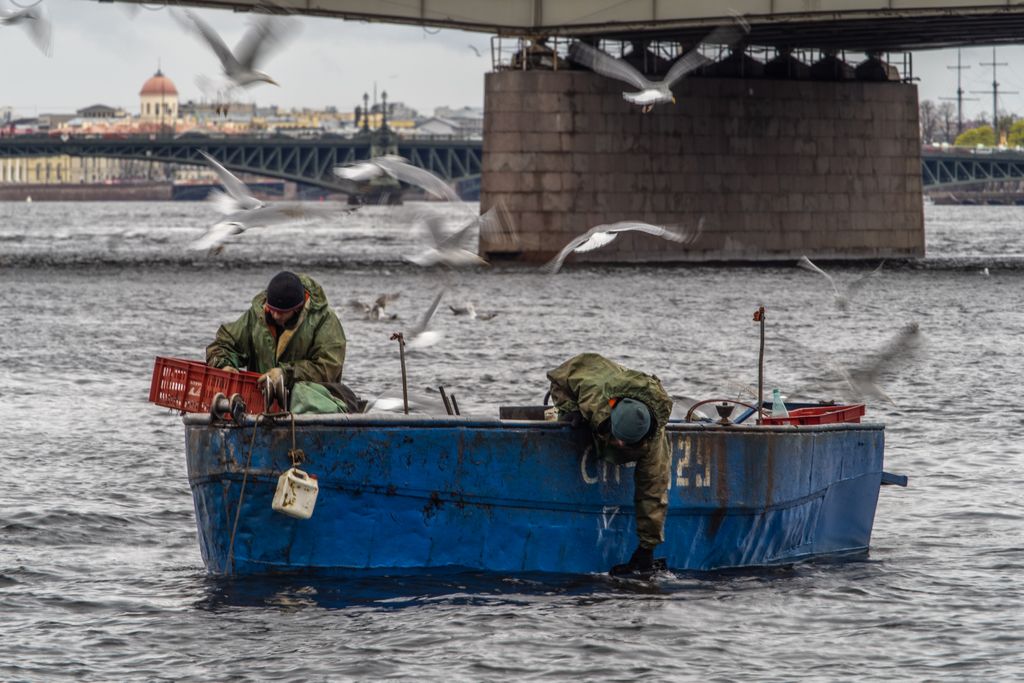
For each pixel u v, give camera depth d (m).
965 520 45.25
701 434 37.75
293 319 36.19
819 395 74.56
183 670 29.73
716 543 38.47
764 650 31.53
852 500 41.72
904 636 32.56
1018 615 34.25
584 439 36.44
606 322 127.62
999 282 186.62
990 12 181.50
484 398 76.06
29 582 36.19
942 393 76.69
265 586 34.84
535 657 30.75
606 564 37.22
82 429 61.47
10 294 161.00
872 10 183.88
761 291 168.62
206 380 35.53
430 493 35.31
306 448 34.38
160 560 38.69
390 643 31.39
